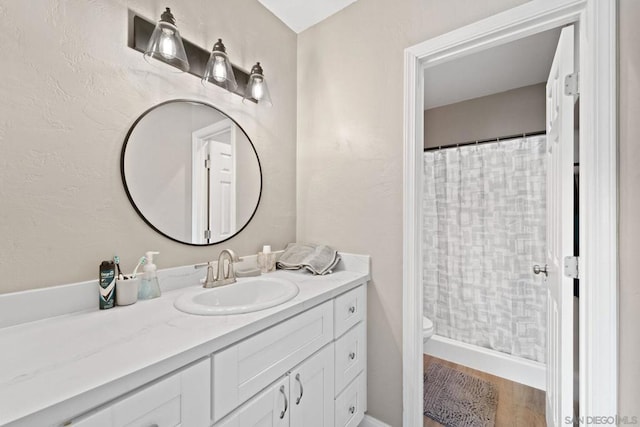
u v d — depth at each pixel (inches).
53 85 35.4
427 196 98.6
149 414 24.2
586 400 38.0
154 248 45.3
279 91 67.6
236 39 58.1
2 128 31.9
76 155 37.2
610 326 35.9
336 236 64.0
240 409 32.1
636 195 34.9
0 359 24.8
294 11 65.4
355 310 54.2
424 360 91.1
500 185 86.4
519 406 67.9
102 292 37.3
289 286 46.6
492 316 86.4
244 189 59.4
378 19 58.6
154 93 45.4
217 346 29.4
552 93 52.8
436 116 103.9
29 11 33.7
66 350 26.4
